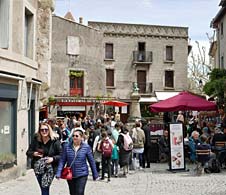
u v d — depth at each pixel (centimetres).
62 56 3928
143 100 4612
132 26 4647
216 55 3512
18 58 1460
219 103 2295
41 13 1798
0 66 1327
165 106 1906
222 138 1647
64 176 803
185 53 4831
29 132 1645
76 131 826
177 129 1611
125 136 1499
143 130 1745
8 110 1413
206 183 1305
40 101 1812
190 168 1697
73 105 3897
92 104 3991
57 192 1148
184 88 4809
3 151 1381
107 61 4534
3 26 1394
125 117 4522
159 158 1948
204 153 1488
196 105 1872
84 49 4081
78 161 812
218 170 1566
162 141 1936
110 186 1264
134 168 1653
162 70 4744
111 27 4562
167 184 1295
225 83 2272
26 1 1550
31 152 867
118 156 1500
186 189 1195
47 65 1817
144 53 4662
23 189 1173
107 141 1382
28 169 1574
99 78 4222
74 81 4044
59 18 3903
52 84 3850
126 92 4597
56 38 3888
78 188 812
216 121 2545
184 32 4825
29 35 1655
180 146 1611
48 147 866
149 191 1169
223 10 2933
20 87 1473
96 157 1434
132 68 4638
